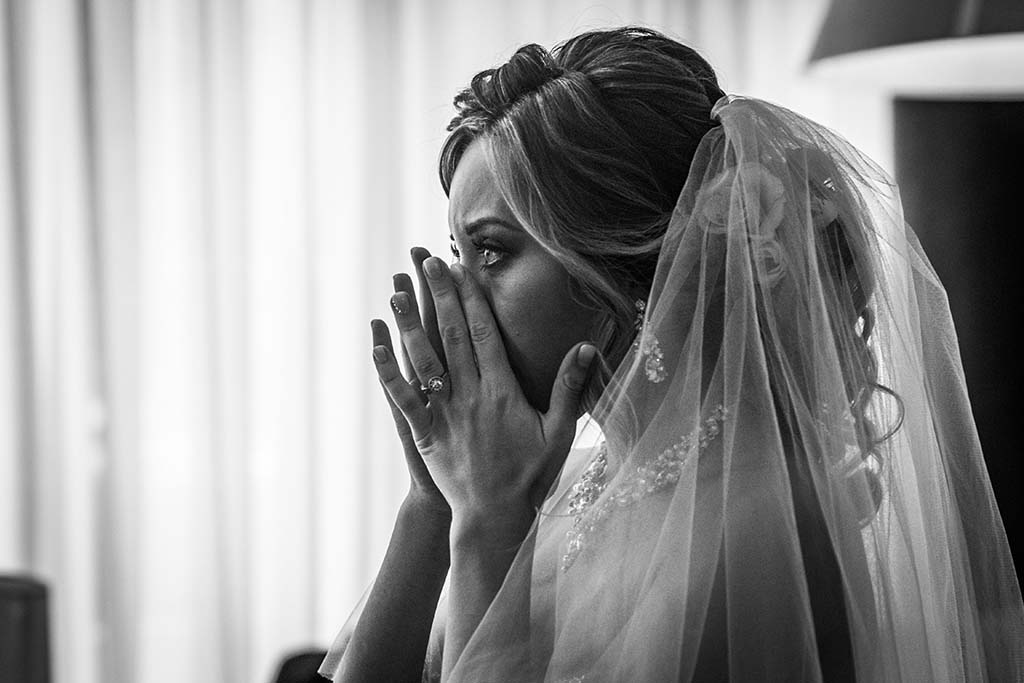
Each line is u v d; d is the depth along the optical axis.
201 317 3.34
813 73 2.07
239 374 3.38
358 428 3.49
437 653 1.35
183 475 3.34
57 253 3.24
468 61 3.53
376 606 1.33
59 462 3.25
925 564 1.14
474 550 1.11
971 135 3.40
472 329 1.15
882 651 1.04
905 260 1.20
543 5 3.56
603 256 1.11
